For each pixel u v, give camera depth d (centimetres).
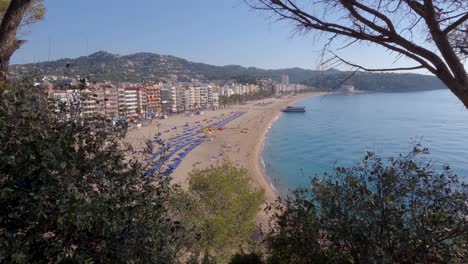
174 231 390
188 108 15175
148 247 329
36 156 288
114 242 307
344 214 397
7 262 269
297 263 464
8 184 278
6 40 372
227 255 1418
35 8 492
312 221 429
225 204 1739
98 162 319
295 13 267
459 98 232
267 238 547
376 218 377
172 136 7569
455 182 397
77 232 299
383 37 255
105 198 290
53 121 321
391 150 4912
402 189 392
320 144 6744
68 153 303
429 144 5831
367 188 397
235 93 19650
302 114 13112
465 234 347
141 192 344
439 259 351
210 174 1830
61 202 273
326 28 264
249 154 5981
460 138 6444
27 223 282
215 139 7369
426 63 243
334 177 446
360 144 6338
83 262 287
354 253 392
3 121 282
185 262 719
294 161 5359
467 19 225
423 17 240
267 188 3866
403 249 360
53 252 280
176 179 3812
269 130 9138
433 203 381
